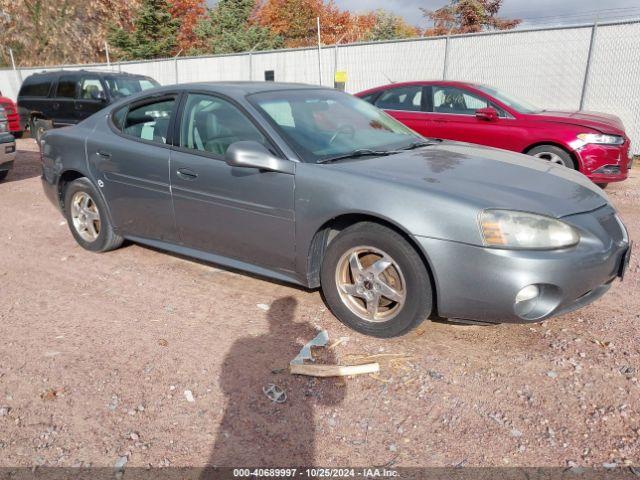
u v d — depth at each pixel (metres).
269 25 38.78
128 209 4.50
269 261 3.70
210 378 2.95
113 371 3.04
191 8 40.34
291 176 3.41
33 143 13.69
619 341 3.25
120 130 4.56
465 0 29.83
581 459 2.31
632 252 4.88
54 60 35.53
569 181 3.39
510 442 2.43
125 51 31.77
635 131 11.50
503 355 3.12
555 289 2.87
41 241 5.49
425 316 3.12
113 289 4.20
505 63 12.84
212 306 3.86
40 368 3.08
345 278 3.40
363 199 3.13
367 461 2.33
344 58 15.44
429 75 14.05
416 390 2.81
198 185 3.89
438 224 2.92
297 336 3.39
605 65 11.59
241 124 3.75
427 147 4.00
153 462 2.35
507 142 7.59
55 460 2.37
